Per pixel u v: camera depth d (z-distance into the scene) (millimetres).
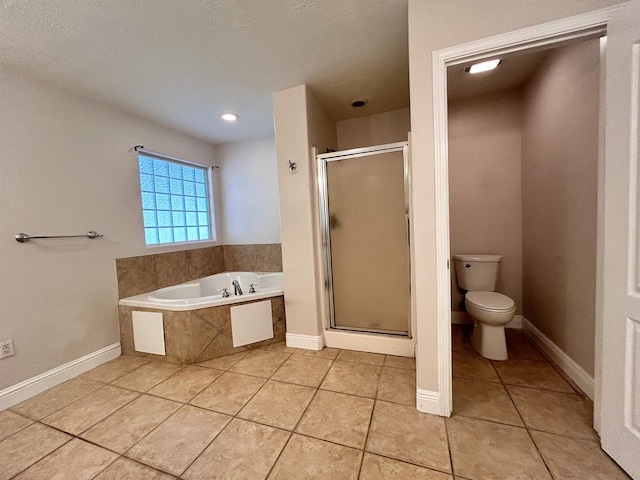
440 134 1375
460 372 1873
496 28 1259
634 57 1016
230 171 3709
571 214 1688
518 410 1478
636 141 1028
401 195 2148
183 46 1693
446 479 1098
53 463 1266
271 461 1225
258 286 3170
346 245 2344
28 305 1862
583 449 1212
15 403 1745
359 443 1304
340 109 2734
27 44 1588
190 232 3434
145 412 1607
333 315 2436
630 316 1060
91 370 2156
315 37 1669
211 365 2148
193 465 1224
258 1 1365
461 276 2525
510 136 2459
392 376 1878
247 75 2055
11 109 1816
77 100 2193
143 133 2754
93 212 2281
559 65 1777
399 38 1699
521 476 1098
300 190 2285
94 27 1485
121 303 2422
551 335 1985
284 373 1975
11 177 1806
